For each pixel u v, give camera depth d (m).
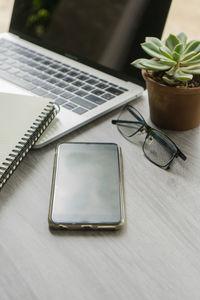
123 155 0.60
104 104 0.70
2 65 0.82
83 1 0.82
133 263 0.44
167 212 0.50
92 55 0.82
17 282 0.41
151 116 0.67
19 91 0.73
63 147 0.59
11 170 0.51
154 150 0.60
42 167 0.57
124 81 0.78
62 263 0.43
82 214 0.48
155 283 0.42
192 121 0.64
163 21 0.70
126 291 0.41
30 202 0.51
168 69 0.61
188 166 0.58
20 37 0.94
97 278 0.42
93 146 0.59
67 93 0.73
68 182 0.53
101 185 0.52
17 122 0.58
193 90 0.58
